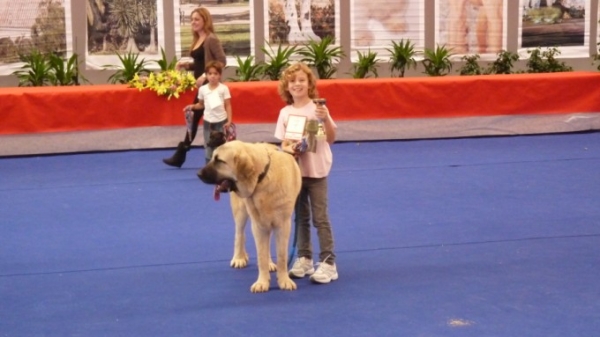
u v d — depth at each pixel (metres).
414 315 4.53
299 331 4.29
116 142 10.22
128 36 12.23
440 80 10.76
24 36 11.86
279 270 5.04
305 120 5.04
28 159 9.84
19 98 9.87
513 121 10.95
